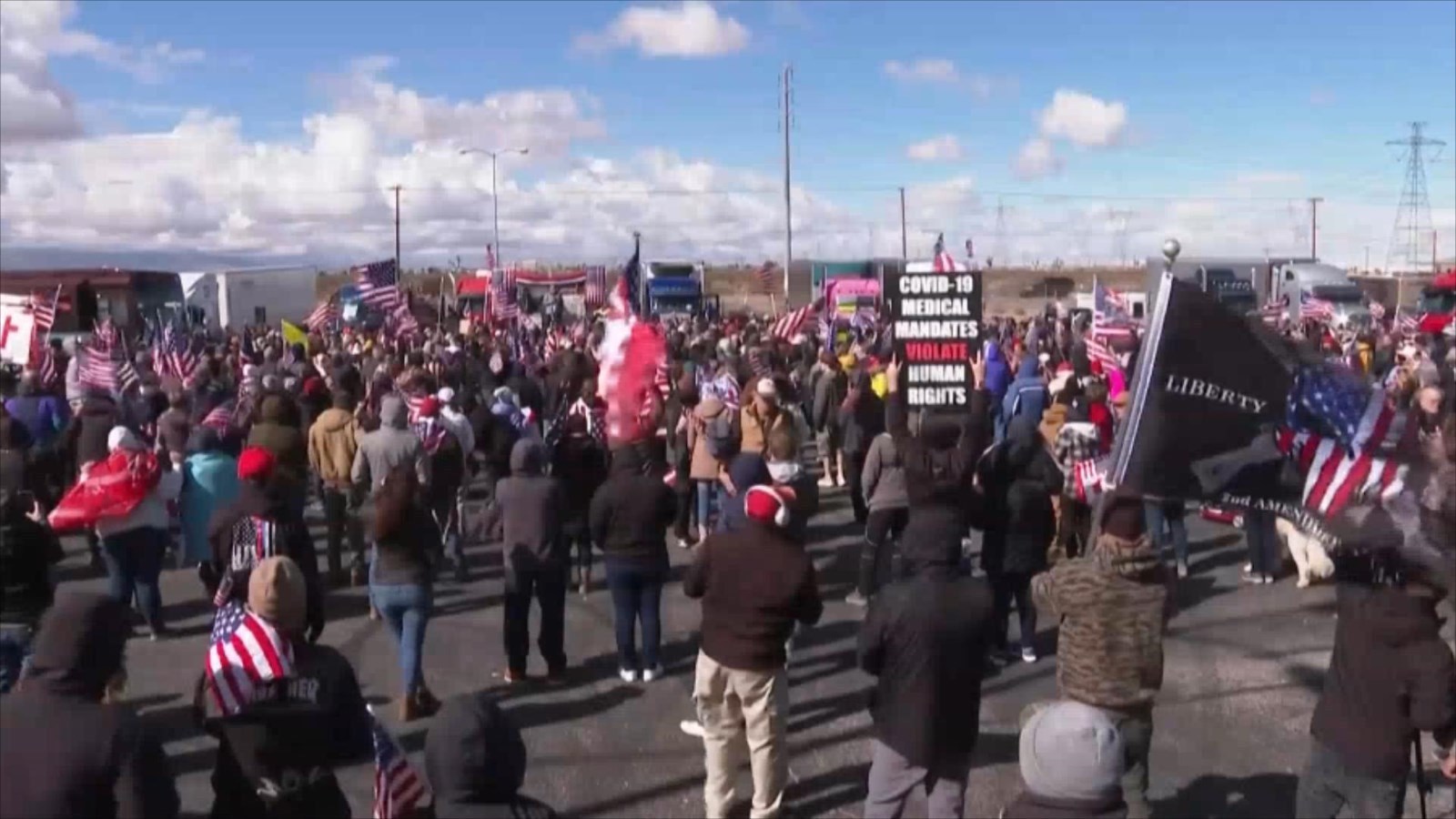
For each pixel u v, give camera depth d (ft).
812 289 164.35
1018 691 28.89
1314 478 16.17
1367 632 15.94
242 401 50.83
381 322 111.24
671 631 34.19
